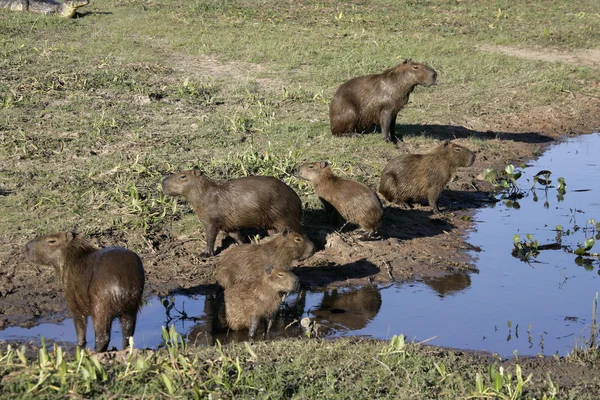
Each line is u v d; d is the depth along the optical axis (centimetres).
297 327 734
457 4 2328
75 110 1330
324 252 903
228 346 654
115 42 1800
